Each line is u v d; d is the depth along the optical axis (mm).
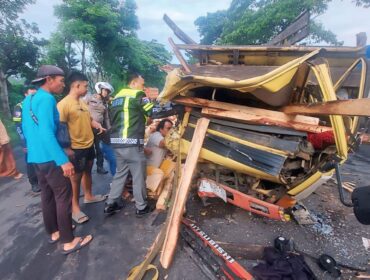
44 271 2346
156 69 24406
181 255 2494
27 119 2270
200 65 3736
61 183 2373
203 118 2832
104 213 3342
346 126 2314
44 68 2256
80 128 2953
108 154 4109
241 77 2801
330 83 2197
